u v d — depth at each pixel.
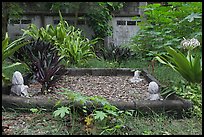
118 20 8.32
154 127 2.27
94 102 2.37
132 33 8.24
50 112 2.52
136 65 5.65
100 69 5.11
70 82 4.29
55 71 3.27
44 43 4.39
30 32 5.47
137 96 3.37
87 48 5.68
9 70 4.14
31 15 8.05
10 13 7.10
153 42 5.63
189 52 3.51
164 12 5.60
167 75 4.21
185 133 2.17
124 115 2.37
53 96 3.10
